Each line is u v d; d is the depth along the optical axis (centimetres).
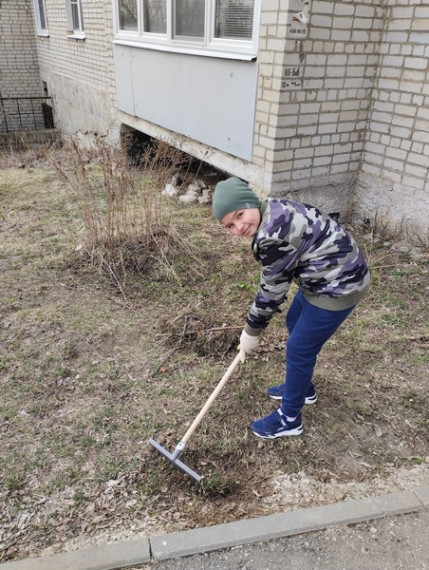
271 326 346
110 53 731
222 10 470
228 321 348
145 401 278
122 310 368
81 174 511
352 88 457
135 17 633
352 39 432
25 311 361
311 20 404
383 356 318
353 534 207
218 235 492
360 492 227
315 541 204
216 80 496
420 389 290
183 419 265
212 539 202
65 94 1091
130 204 524
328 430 261
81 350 322
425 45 411
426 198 444
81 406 274
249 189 198
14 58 1272
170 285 402
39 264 433
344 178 502
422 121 430
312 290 212
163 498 223
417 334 340
